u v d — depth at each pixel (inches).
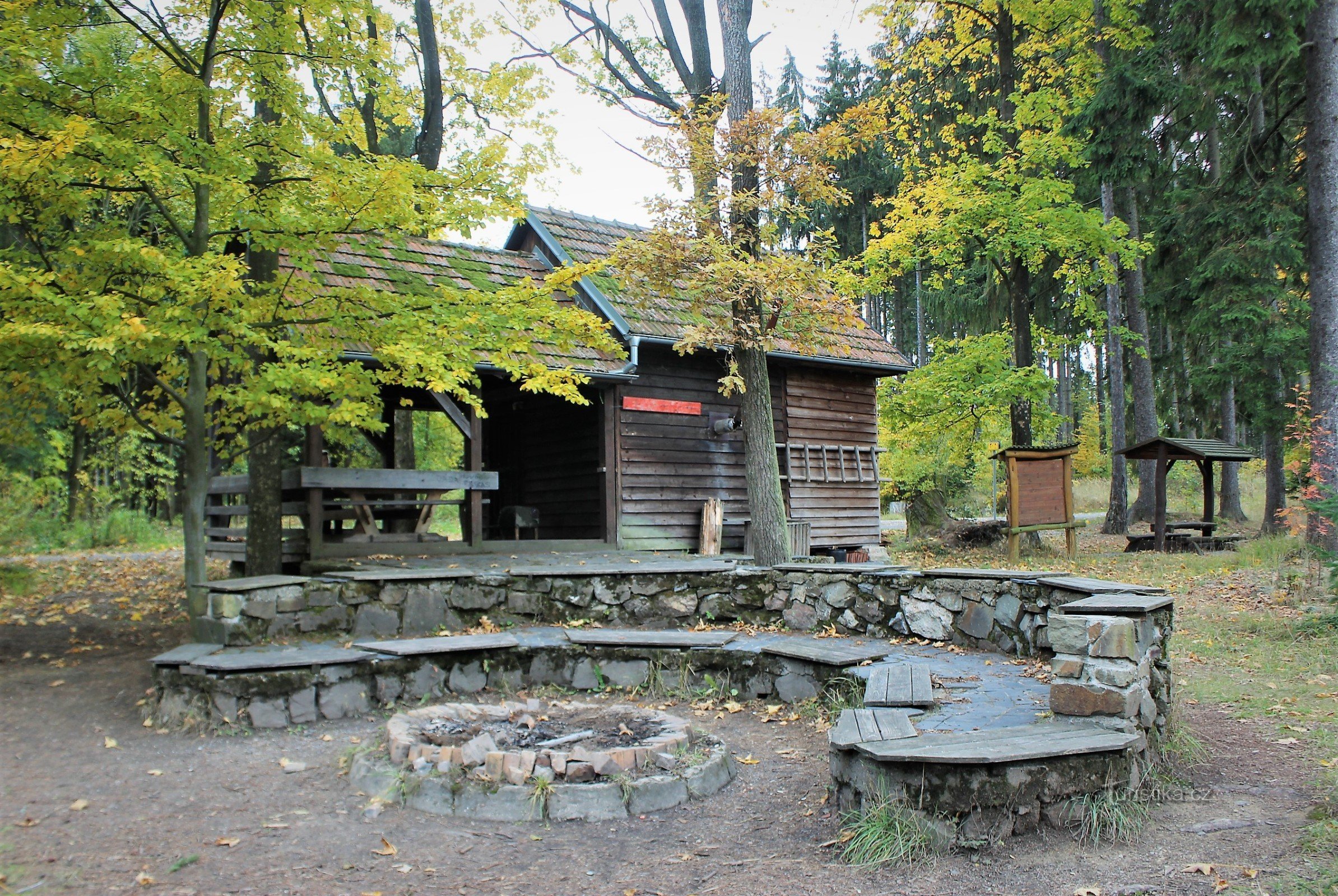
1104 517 1138.7
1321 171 504.4
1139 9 756.0
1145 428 867.4
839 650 267.3
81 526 740.0
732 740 232.4
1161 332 1153.4
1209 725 231.6
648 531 504.7
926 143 872.9
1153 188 919.0
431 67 532.4
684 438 527.2
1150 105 682.2
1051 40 772.0
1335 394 485.4
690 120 387.9
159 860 157.6
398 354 284.0
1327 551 355.6
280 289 317.1
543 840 167.5
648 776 187.2
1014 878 142.2
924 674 226.8
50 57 281.7
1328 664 290.2
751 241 383.9
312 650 263.1
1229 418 948.0
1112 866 145.3
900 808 155.5
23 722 242.2
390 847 162.4
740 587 331.3
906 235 716.7
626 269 374.9
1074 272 767.7
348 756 214.4
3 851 160.1
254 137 325.4
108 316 250.8
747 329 370.0
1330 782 182.9
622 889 145.7
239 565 470.6
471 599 316.2
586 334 331.0
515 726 215.0
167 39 309.7
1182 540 675.4
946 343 858.8
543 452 600.7
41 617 379.6
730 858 157.5
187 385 363.9
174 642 336.8
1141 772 176.9
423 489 429.4
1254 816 166.2
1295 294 815.7
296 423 315.9
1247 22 537.0
